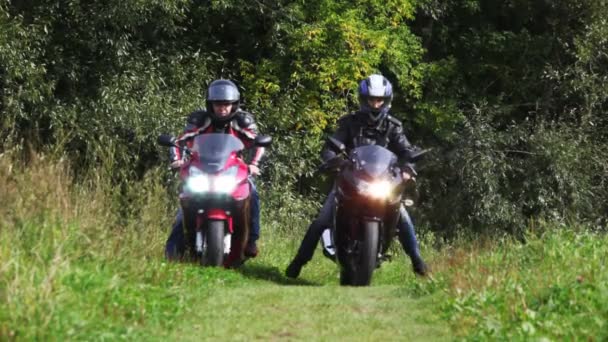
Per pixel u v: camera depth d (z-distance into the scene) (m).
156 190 33.47
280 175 66.94
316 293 26.70
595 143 75.31
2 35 52.25
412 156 32.19
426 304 25.19
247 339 21.25
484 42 78.31
